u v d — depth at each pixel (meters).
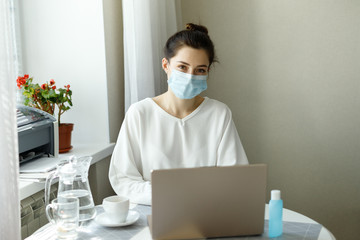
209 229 1.29
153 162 1.88
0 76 1.28
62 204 1.33
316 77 2.98
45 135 2.03
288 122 3.04
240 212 1.30
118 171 1.87
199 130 1.92
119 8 2.70
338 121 3.00
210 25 3.04
